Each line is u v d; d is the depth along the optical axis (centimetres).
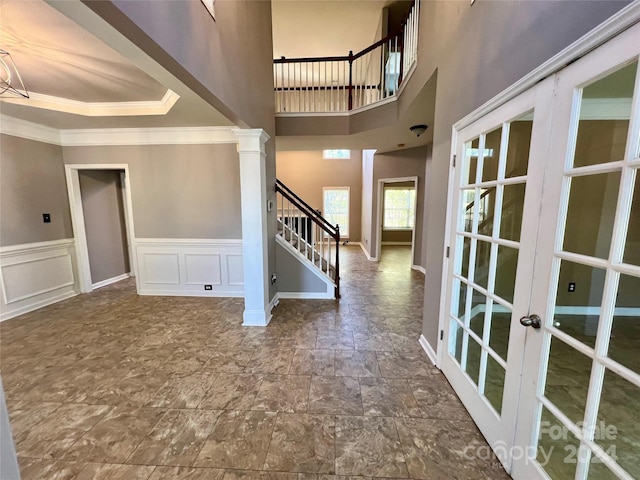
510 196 155
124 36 127
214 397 205
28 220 368
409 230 955
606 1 95
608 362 104
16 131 352
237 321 336
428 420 184
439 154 239
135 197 414
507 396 150
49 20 174
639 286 105
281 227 470
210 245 417
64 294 416
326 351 269
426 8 271
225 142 396
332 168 955
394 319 344
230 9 233
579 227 116
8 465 66
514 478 144
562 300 122
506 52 148
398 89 383
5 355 261
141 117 332
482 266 180
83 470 150
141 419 185
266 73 346
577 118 110
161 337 296
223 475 148
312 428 178
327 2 507
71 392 211
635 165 94
